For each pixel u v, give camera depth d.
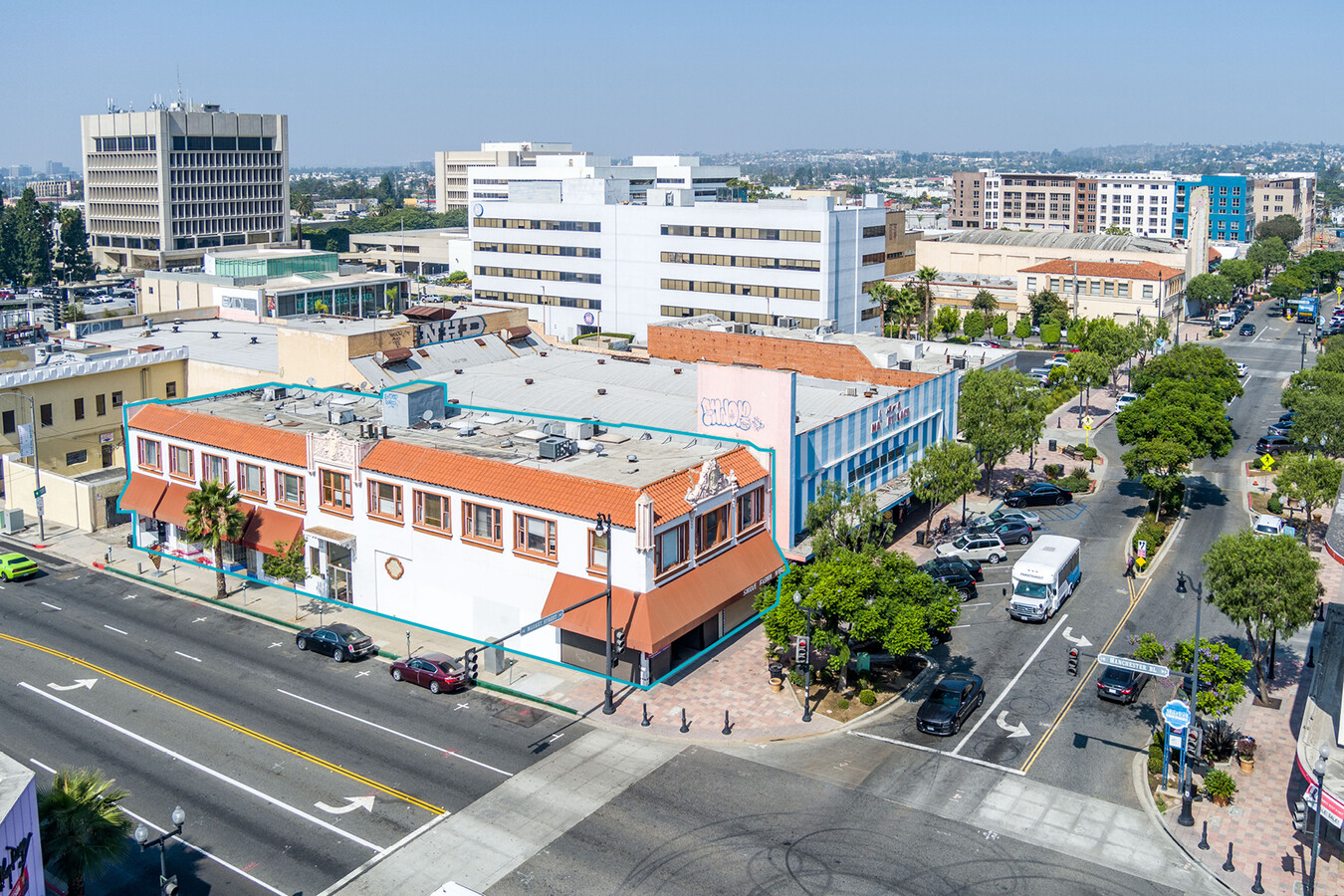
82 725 53.44
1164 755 48.00
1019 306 182.38
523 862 42.44
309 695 56.75
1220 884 41.09
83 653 61.88
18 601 69.69
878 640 55.88
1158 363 108.38
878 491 78.75
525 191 179.88
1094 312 174.50
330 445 66.69
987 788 47.75
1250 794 47.12
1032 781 48.34
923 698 56.38
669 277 163.88
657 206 163.12
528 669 59.69
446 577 63.34
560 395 90.94
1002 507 88.06
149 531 79.44
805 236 149.62
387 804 46.50
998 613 67.56
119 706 55.47
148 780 48.47
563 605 57.72
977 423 85.31
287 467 69.31
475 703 55.97
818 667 58.81
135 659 61.12
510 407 89.12
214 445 72.69
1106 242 193.62
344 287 157.25
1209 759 49.91
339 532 67.62
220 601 69.62
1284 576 52.31
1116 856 42.81
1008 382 86.06
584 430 67.94
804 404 79.50
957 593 57.50
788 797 47.00
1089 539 81.62
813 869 41.91
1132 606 68.31
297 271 165.88
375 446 66.25
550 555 58.66
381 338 96.75
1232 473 99.88
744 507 64.19
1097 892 40.62
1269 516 80.06
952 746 51.50
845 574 53.78
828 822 45.06
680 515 57.44
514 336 113.38
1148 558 77.06
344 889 40.97
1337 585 70.44
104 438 96.00
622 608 55.81
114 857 38.41
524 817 45.47
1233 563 53.75
